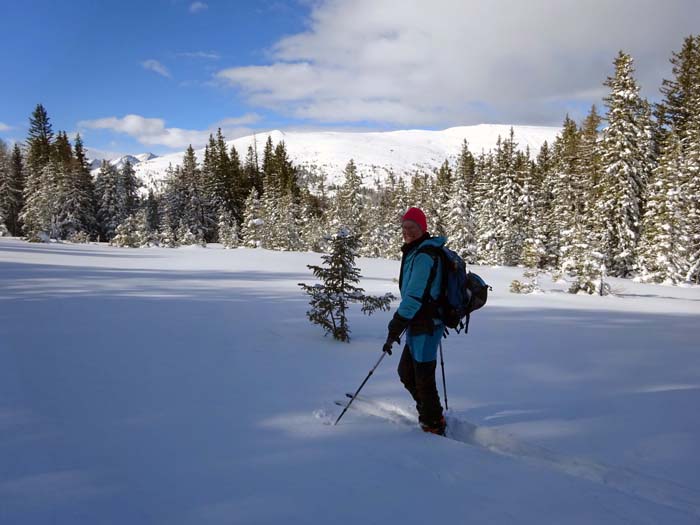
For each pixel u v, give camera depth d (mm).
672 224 25641
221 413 3322
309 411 3473
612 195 29750
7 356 4504
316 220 53875
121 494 2143
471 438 3305
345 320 6520
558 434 3205
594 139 37062
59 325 6211
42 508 2000
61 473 2322
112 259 23125
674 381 4727
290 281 15625
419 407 3328
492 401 3961
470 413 3641
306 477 2393
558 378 4777
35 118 65750
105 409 3266
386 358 5367
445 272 3314
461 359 5590
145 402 3459
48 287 10633
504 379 4703
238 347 5574
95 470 2367
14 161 65312
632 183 29469
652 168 30719
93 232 59562
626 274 29984
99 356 4719
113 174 63125
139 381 3979
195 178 64938
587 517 2121
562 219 36562
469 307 3381
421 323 3254
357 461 2623
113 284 12055
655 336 7902
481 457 2744
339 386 4191
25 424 2918
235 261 24906
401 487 2334
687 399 4062
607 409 3764
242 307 9070
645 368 5320
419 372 3254
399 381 4398
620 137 29500
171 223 59500
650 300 16891
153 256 27266
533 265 18953
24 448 2580
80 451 2580
